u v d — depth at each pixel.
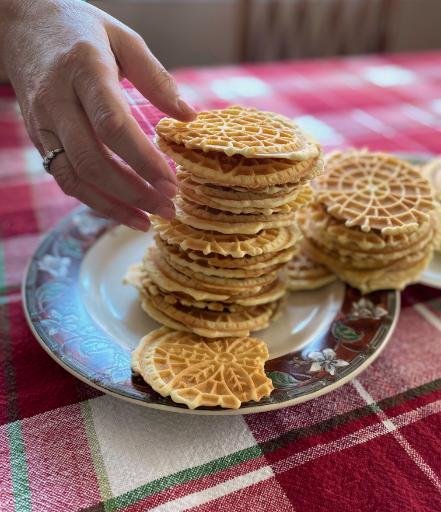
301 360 0.31
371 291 0.37
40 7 0.29
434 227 0.39
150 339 0.32
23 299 0.35
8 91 0.71
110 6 0.95
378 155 0.43
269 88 0.72
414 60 0.86
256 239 0.32
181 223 0.33
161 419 0.29
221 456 0.27
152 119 0.32
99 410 0.29
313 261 0.39
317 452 0.27
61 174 0.29
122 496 0.25
